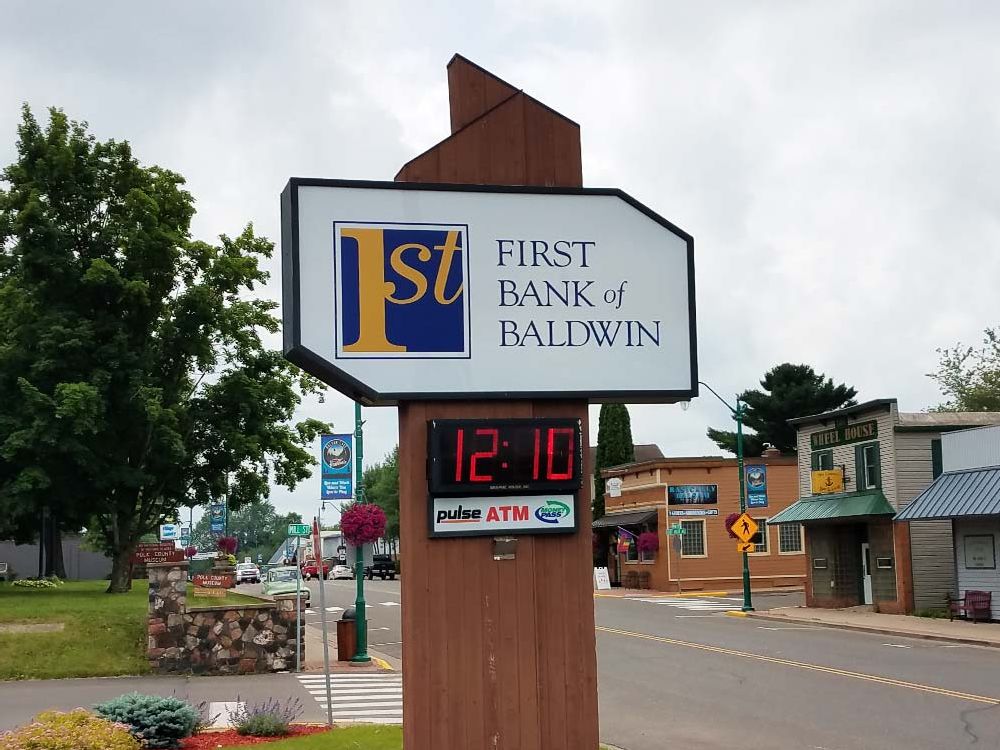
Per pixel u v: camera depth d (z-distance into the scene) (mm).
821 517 36500
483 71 9656
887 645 25234
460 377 9078
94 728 9898
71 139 31203
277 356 32562
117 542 31781
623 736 13656
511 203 9336
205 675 21016
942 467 32312
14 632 21266
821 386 69000
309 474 33469
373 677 20812
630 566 54500
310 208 8984
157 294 30922
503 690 8641
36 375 28922
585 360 9312
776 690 17656
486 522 8766
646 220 9555
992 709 15172
